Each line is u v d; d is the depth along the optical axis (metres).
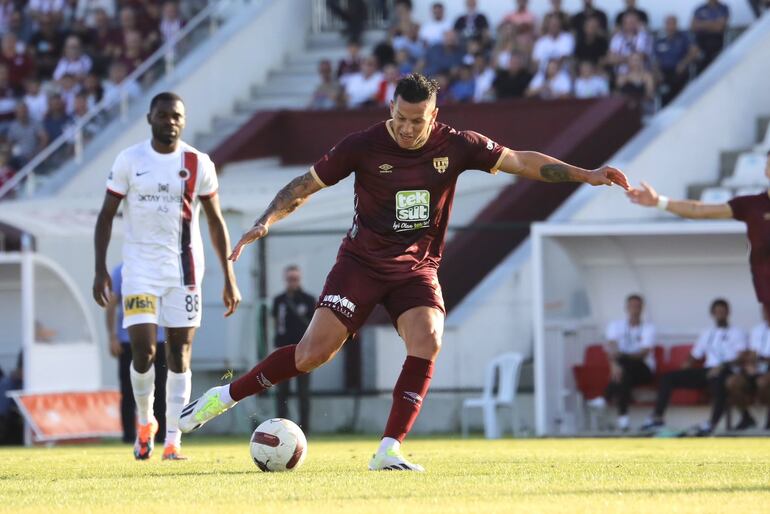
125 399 48.31
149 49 80.88
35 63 83.38
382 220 22.22
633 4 74.06
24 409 50.16
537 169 22.55
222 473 22.58
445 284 61.78
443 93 73.56
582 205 61.56
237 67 81.44
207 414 23.45
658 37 77.38
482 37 77.81
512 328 58.53
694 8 78.31
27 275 52.03
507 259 61.44
